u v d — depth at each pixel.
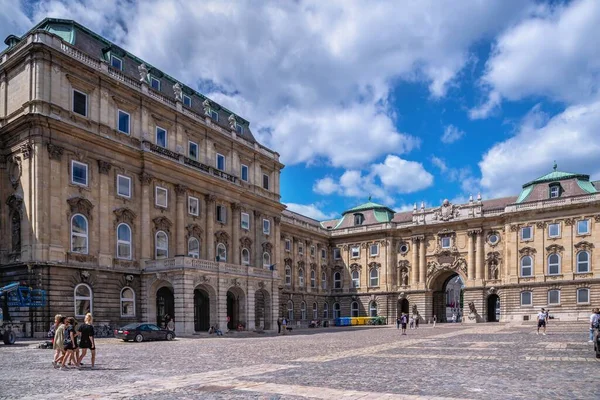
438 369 16.86
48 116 36.12
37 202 35.53
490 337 34.28
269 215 62.41
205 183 51.22
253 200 59.16
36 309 34.88
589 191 64.62
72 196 38.06
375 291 79.94
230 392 12.51
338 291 83.94
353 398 11.56
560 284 64.00
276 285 53.41
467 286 72.19
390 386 13.27
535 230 67.06
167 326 41.12
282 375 15.59
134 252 42.97
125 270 41.47
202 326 49.31
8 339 29.70
